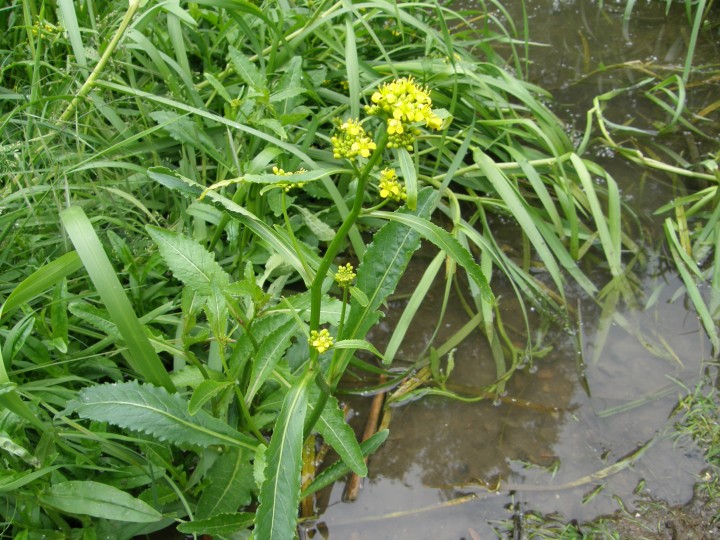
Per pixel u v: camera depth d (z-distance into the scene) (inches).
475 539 97.7
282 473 68.2
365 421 110.8
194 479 90.9
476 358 120.3
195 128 115.8
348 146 60.1
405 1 165.3
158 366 80.0
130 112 124.8
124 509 79.6
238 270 114.1
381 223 132.1
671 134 159.9
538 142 146.6
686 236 133.9
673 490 102.7
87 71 119.4
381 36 162.6
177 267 80.2
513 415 112.4
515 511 100.7
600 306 128.0
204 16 139.3
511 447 108.3
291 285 124.6
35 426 83.3
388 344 119.5
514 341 122.9
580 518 99.7
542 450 108.0
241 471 88.1
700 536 97.3
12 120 113.1
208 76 110.2
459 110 148.3
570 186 141.5
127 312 77.6
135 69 136.6
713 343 119.9
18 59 132.0
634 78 174.9
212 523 79.3
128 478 88.5
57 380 91.0
